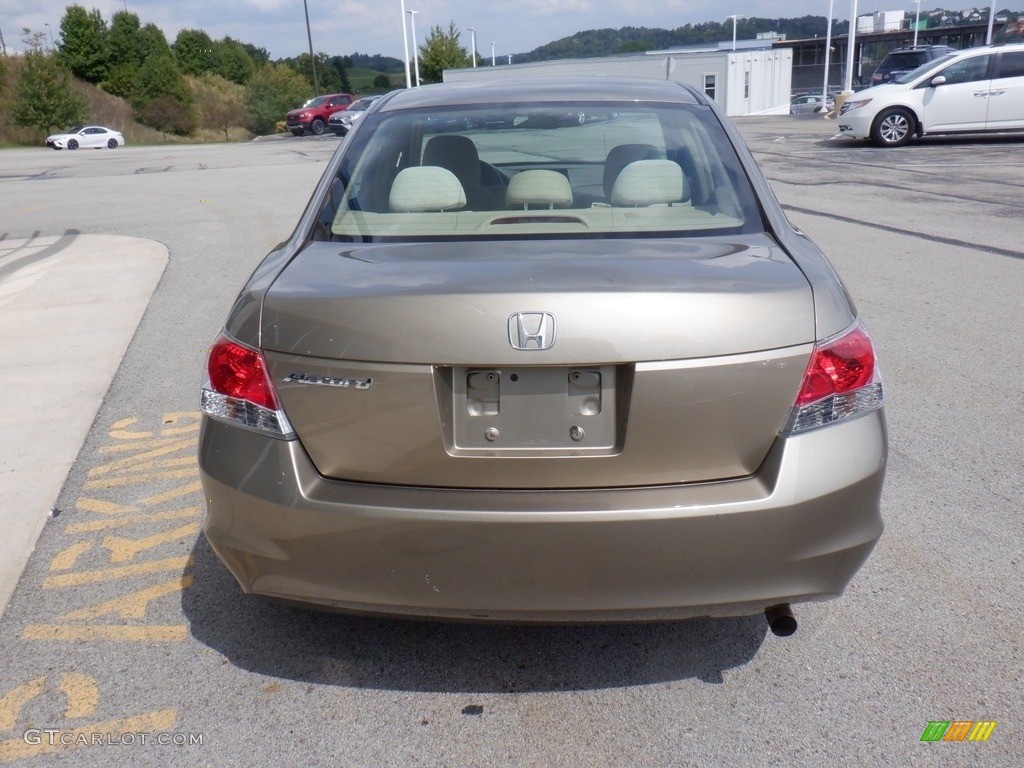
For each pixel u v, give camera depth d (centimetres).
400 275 242
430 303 224
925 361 541
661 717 253
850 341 236
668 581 228
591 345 221
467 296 224
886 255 833
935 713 252
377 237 282
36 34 5900
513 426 228
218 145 4212
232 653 284
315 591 238
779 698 260
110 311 722
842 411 234
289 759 240
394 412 227
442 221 288
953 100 1842
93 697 265
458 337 222
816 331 231
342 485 234
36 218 1321
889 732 245
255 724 253
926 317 632
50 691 268
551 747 243
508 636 291
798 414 230
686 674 271
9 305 752
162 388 534
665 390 222
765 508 225
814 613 299
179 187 1728
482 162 311
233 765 238
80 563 339
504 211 293
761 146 2052
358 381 227
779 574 232
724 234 276
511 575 227
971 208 1084
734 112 4366
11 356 604
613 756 239
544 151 311
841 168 1550
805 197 1219
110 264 922
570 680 269
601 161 308
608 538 223
